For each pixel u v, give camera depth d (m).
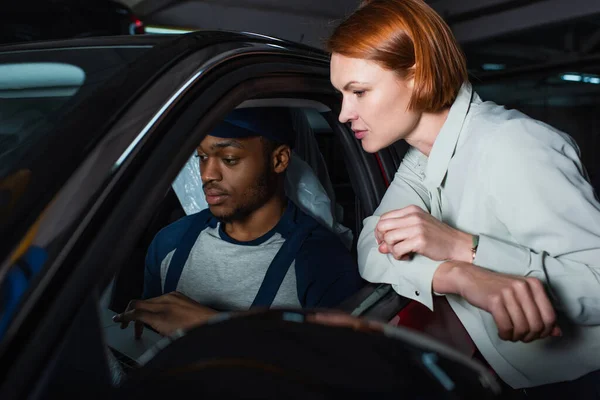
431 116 0.97
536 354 0.92
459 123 0.94
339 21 0.94
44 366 0.40
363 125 0.95
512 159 0.84
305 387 0.29
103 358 0.45
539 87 4.59
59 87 0.71
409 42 0.86
